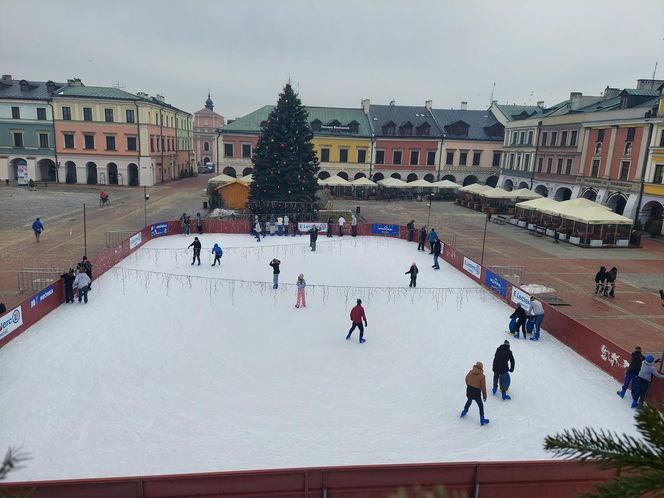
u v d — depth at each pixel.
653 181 39.59
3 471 2.29
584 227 35.78
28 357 13.91
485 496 8.38
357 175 65.00
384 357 15.20
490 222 45.25
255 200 41.53
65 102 60.69
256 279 23.77
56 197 51.03
